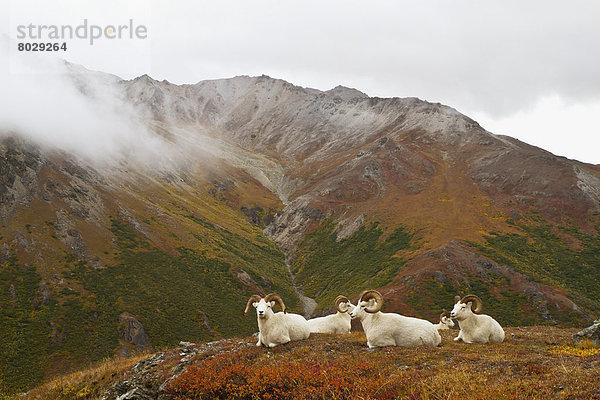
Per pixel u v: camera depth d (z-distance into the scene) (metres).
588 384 8.94
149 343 83.31
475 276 100.38
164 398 14.58
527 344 16.08
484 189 175.62
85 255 106.81
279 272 149.75
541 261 117.50
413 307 88.62
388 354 14.29
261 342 17.78
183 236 138.88
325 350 15.95
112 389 17.20
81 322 82.75
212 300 107.12
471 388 9.56
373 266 127.19
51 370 69.44
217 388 13.69
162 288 103.75
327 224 175.88
